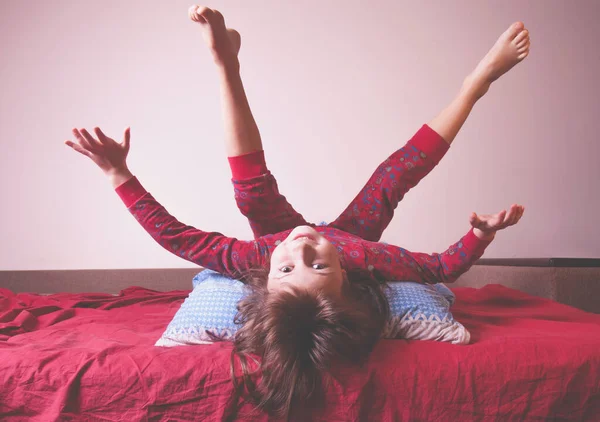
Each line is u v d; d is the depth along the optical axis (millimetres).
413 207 2770
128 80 2822
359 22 2844
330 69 2830
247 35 2826
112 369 827
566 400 830
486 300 1677
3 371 840
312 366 820
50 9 2846
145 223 1176
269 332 836
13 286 2748
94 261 2777
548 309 1495
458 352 869
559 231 2805
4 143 2797
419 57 2842
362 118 2820
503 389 826
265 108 2811
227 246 1202
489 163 2801
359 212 1483
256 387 811
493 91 2826
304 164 2805
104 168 1156
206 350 899
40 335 1167
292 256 991
